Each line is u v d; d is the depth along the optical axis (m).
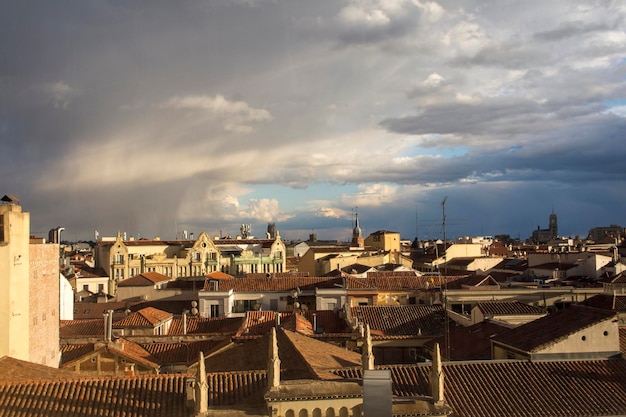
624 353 42.09
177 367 52.62
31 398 32.25
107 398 32.69
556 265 116.25
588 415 34.25
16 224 46.22
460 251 168.00
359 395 26.67
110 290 154.00
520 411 34.41
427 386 36.34
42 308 51.56
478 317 60.06
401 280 83.25
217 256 172.75
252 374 34.81
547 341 40.94
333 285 81.81
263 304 80.31
